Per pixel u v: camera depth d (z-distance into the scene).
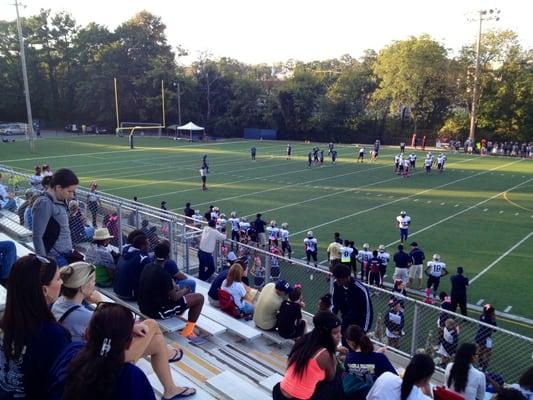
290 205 26.64
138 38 77.31
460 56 65.00
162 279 6.49
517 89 61.03
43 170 18.53
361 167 42.25
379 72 69.06
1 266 6.27
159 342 4.27
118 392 2.67
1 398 3.08
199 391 4.52
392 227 22.42
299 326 7.20
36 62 79.25
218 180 34.25
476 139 63.81
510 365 10.18
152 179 34.12
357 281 6.63
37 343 3.06
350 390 4.80
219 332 7.18
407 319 12.61
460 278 12.65
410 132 70.00
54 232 5.65
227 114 76.12
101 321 2.72
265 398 5.31
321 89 74.50
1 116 80.00
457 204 27.45
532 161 49.34
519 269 16.84
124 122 78.19
